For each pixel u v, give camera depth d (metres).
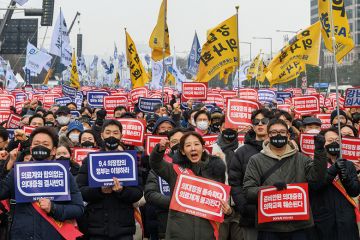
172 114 15.75
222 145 9.02
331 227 7.28
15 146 8.78
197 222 6.37
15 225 6.14
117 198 7.02
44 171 6.18
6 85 37.94
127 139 11.08
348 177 7.14
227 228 8.17
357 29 107.44
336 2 12.62
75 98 26.95
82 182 7.00
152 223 8.73
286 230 6.60
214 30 15.98
